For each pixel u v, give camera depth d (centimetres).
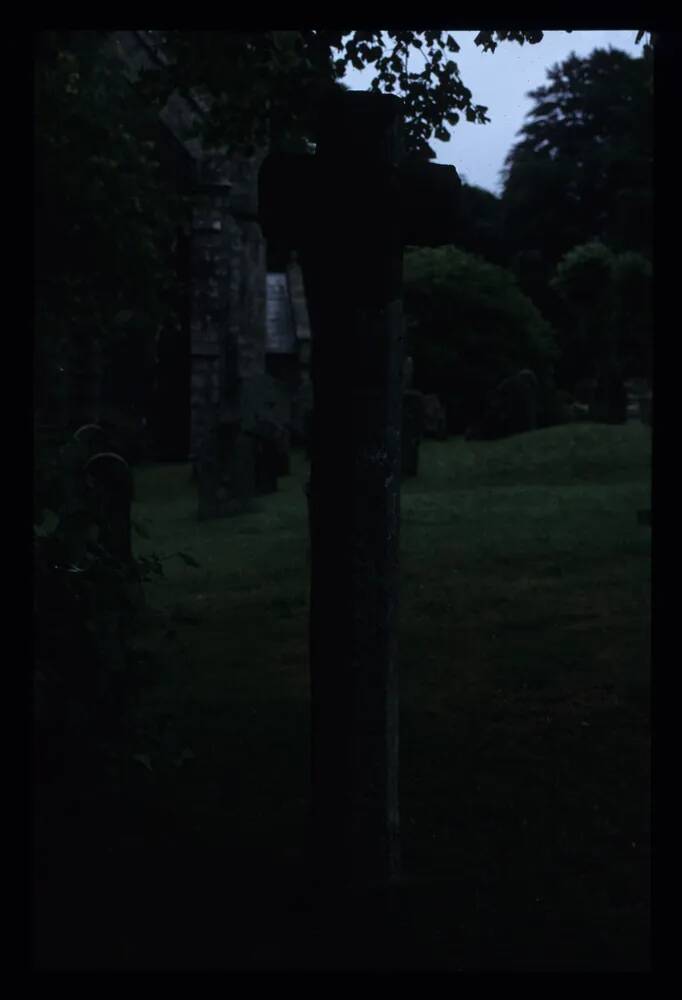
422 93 679
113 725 486
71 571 470
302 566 1247
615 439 2291
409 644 853
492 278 3875
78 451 478
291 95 696
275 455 2050
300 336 3919
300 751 603
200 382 3123
